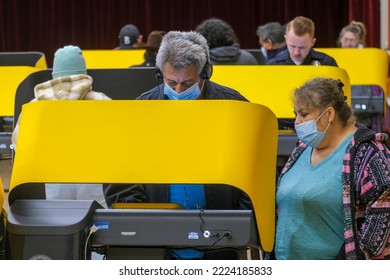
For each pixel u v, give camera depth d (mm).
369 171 3660
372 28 14500
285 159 5211
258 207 3295
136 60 9109
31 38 15758
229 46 7316
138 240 3250
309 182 3826
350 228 3676
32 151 3379
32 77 5148
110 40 15641
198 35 3947
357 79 7449
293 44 6879
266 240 3350
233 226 3221
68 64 4684
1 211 3379
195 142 3303
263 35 8711
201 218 3234
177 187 3932
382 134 3727
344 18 15211
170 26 15508
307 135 3805
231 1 15414
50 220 3223
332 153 3826
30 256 3178
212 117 3316
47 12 15711
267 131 3373
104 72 5406
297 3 15250
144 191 3975
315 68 5609
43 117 3400
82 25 15703
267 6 15352
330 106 3781
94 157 3338
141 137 3330
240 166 3277
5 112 6547
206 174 3270
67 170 3346
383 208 3646
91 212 3281
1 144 5750
